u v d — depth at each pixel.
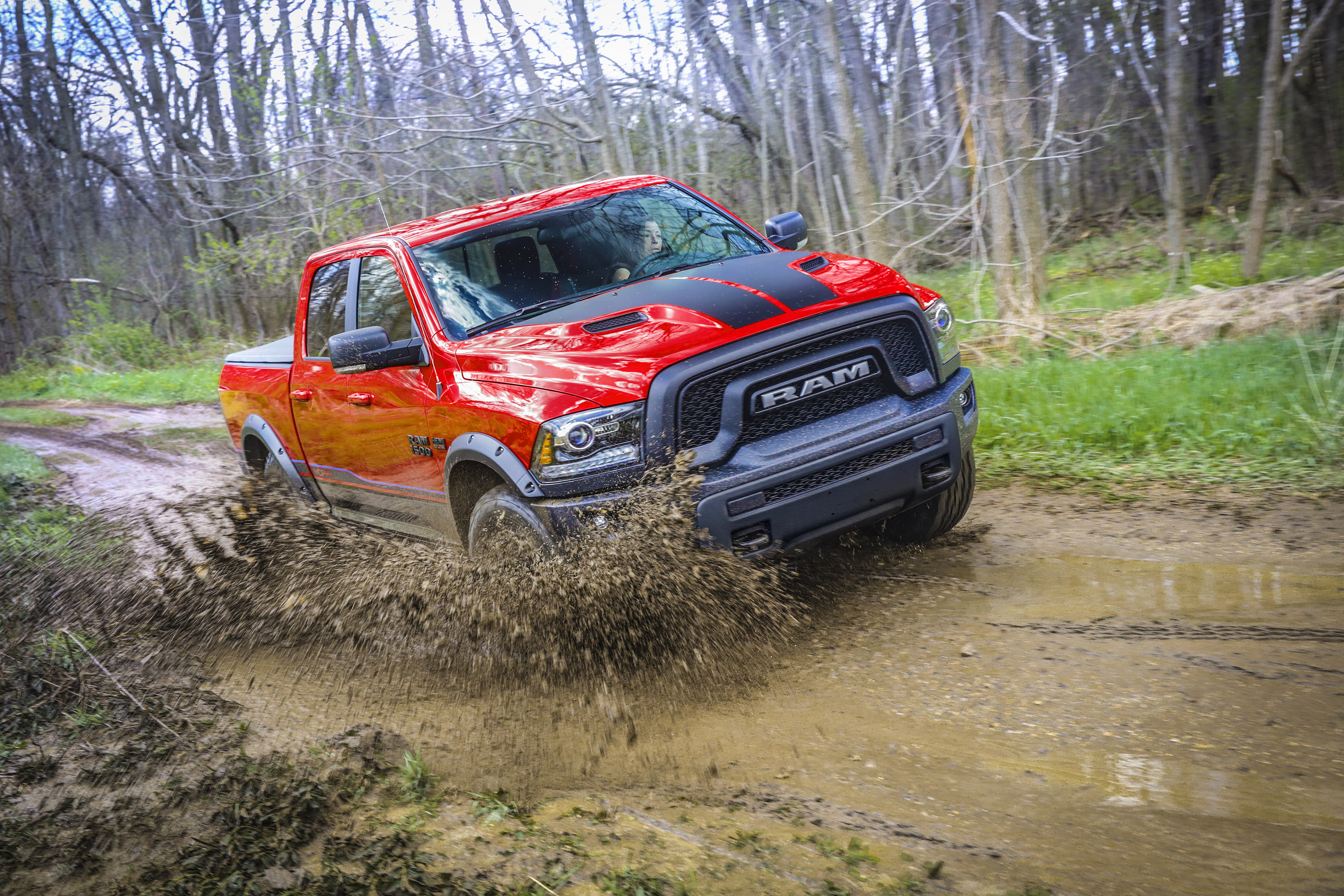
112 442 12.16
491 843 2.84
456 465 4.38
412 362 4.63
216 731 3.89
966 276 13.90
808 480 3.91
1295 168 16.11
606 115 14.78
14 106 31.80
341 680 4.33
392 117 14.32
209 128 24.59
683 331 3.93
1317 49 14.94
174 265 28.91
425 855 2.79
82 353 25.86
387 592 4.84
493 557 4.11
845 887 2.46
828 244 14.61
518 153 16.12
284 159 18.45
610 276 4.92
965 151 16.31
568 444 3.78
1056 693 3.41
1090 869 2.42
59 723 4.14
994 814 2.74
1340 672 3.28
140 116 26.95
